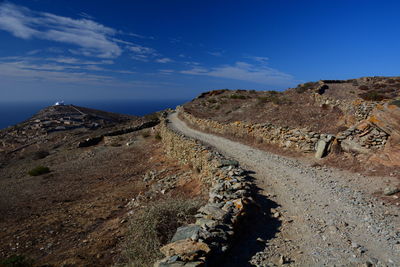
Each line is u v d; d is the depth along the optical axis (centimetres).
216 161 1224
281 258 536
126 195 1548
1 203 1680
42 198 1722
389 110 1255
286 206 852
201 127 2722
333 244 612
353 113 1778
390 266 516
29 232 1181
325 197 923
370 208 820
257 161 1441
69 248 980
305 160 1443
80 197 1667
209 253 479
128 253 744
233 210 682
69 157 3008
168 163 2036
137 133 3666
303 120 2109
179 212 784
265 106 2970
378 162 1166
